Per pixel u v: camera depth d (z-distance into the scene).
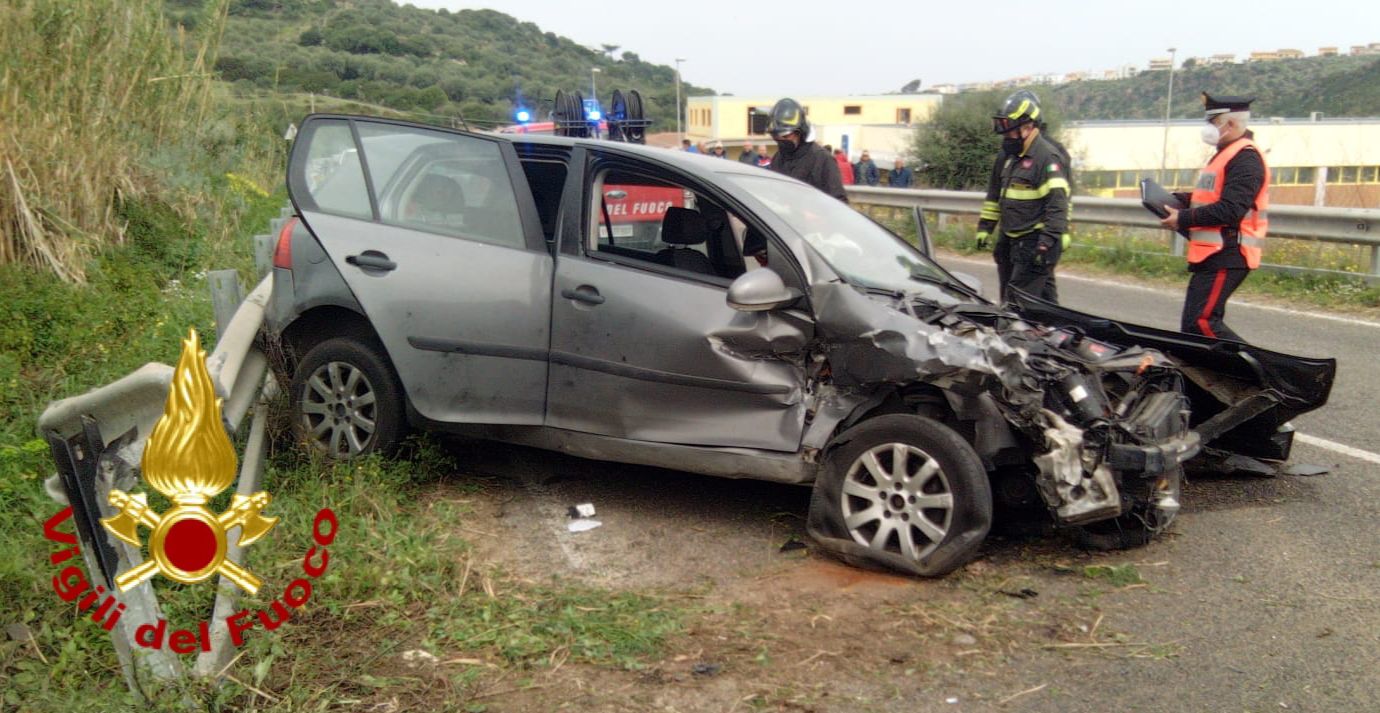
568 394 5.02
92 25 8.62
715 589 4.28
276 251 5.52
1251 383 5.21
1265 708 3.39
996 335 4.54
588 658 3.66
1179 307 10.75
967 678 3.58
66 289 7.24
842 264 4.91
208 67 10.98
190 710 3.15
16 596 3.76
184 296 7.90
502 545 4.70
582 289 4.98
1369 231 10.85
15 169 7.60
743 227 5.17
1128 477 4.43
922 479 4.32
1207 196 6.77
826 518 4.56
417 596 4.06
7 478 4.45
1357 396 7.13
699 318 4.75
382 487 4.93
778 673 3.59
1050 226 7.73
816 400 4.64
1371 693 3.46
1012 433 4.38
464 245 5.21
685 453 4.80
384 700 3.37
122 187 9.07
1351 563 4.50
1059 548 4.70
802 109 9.02
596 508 5.18
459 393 5.16
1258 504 5.23
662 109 70.88
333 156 5.54
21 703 3.17
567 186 5.18
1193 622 3.98
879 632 3.89
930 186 27.59
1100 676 3.59
